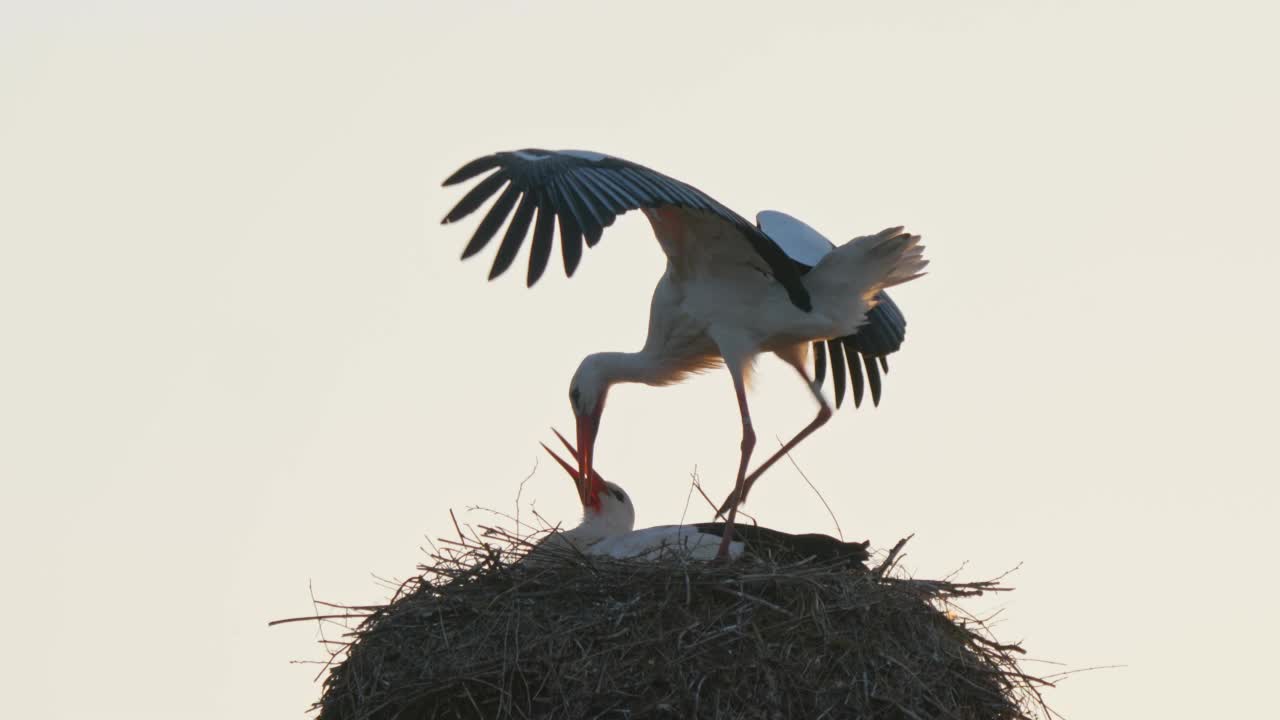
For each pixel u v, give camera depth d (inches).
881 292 641.6
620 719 473.4
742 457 566.9
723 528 570.3
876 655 493.0
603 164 480.7
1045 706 518.0
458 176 469.7
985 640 525.3
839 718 479.5
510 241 462.3
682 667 478.3
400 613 510.0
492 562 521.3
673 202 482.0
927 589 522.0
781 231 612.1
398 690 490.3
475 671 484.7
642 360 619.8
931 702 491.2
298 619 517.7
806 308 569.0
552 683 480.1
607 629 488.1
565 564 517.0
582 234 462.9
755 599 492.4
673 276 584.4
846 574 513.3
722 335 575.5
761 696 476.4
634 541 565.0
